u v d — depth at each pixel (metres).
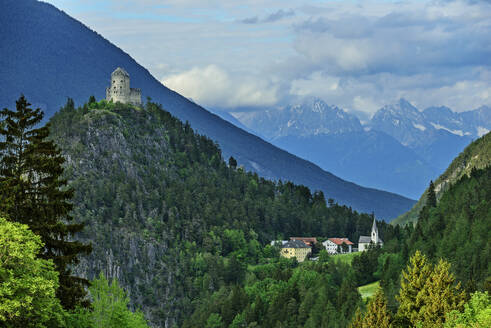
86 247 109.44
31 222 104.56
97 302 115.88
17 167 107.94
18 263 86.00
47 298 86.88
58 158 111.19
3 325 83.44
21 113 111.00
